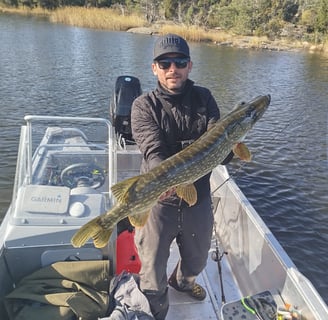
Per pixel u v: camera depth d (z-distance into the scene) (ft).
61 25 139.85
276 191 30.86
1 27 119.14
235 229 14.17
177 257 14.43
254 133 44.96
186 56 9.00
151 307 10.13
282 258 10.79
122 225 13.88
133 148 20.53
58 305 9.27
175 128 9.44
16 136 36.63
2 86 55.11
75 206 10.82
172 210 9.44
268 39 145.38
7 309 9.45
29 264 10.32
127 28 146.92
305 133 45.93
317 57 116.16
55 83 59.72
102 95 55.21
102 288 10.24
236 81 74.49
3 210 24.54
